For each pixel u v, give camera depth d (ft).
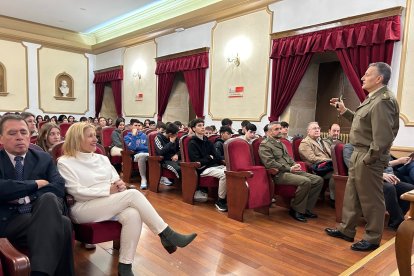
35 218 4.76
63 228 4.91
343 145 10.26
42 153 6.05
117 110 29.99
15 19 27.43
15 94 27.78
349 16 13.91
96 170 6.42
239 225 9.55
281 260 7.16
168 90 24.08
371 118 7.21
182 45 22.77
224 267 6.74
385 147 6.98
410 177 10.36
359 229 9.54
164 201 12.09
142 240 8.13
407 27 12.30
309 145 12.87
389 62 12.69
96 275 6.34
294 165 10.75
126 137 15.35
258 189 10.17
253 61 18.10
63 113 30.99
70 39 31.40
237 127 19.12
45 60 29.53
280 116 17.17
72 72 31.42
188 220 9.89
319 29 14.92
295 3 15.94
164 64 23.95
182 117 24.43
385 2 12.87
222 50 19.85
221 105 20.13
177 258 7.13
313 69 17.89
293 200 10.42
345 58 14.02
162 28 23.88
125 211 6.00
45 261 4.49
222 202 11.17
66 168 6.11
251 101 18.33
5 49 27.04
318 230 9.29
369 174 7.47
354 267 6.15
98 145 7.64
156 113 25.57
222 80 19.98
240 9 18.52
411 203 4.67
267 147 10.80
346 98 17.15
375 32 12.91
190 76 22.02
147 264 6.79
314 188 10.50
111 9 25.17
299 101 17.24
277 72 16.76
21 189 5.09
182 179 12.10
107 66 31.07
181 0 22.35
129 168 14.92
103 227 5.81
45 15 26.68
